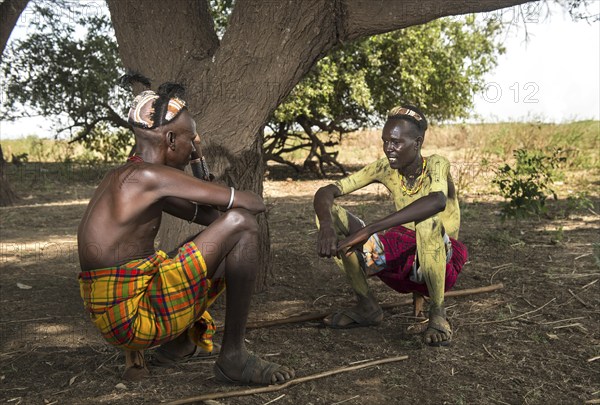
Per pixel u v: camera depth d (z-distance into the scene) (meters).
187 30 3.97
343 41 3.90
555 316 3.94
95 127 13.15
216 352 3.42
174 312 2.75
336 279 4.87
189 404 2.84
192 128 2.88
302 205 8.66
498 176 8.43
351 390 2.99
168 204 3.05
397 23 3.65
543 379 3.09
